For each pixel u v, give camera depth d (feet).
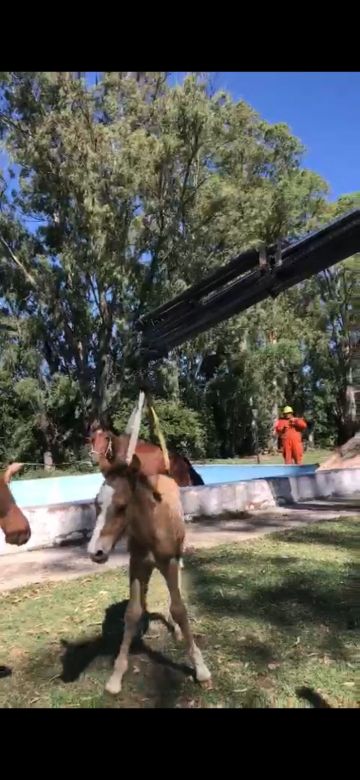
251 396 125.80
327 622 18.97
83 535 31.78
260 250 39.09
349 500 43.75
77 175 81.92
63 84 79.66
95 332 94.79
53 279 93.50
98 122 86.12
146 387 18.24
